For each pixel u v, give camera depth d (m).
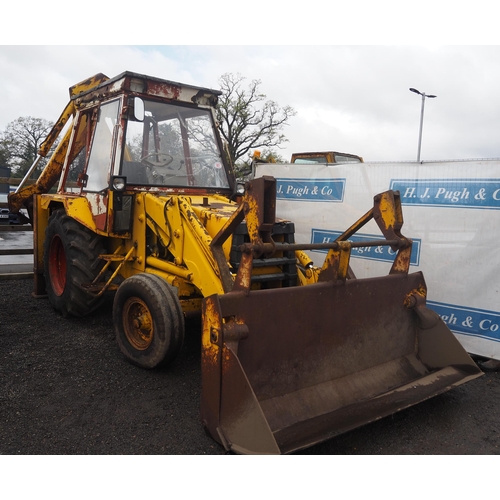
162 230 4.37
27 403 3.42
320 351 3.33
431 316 3.82
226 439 2.75
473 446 3.08
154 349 3.86
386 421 3.38
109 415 3.30
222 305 2.84
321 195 5.76
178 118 4.95
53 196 5.55
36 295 6.20
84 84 6.08
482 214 4.59
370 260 5.40
